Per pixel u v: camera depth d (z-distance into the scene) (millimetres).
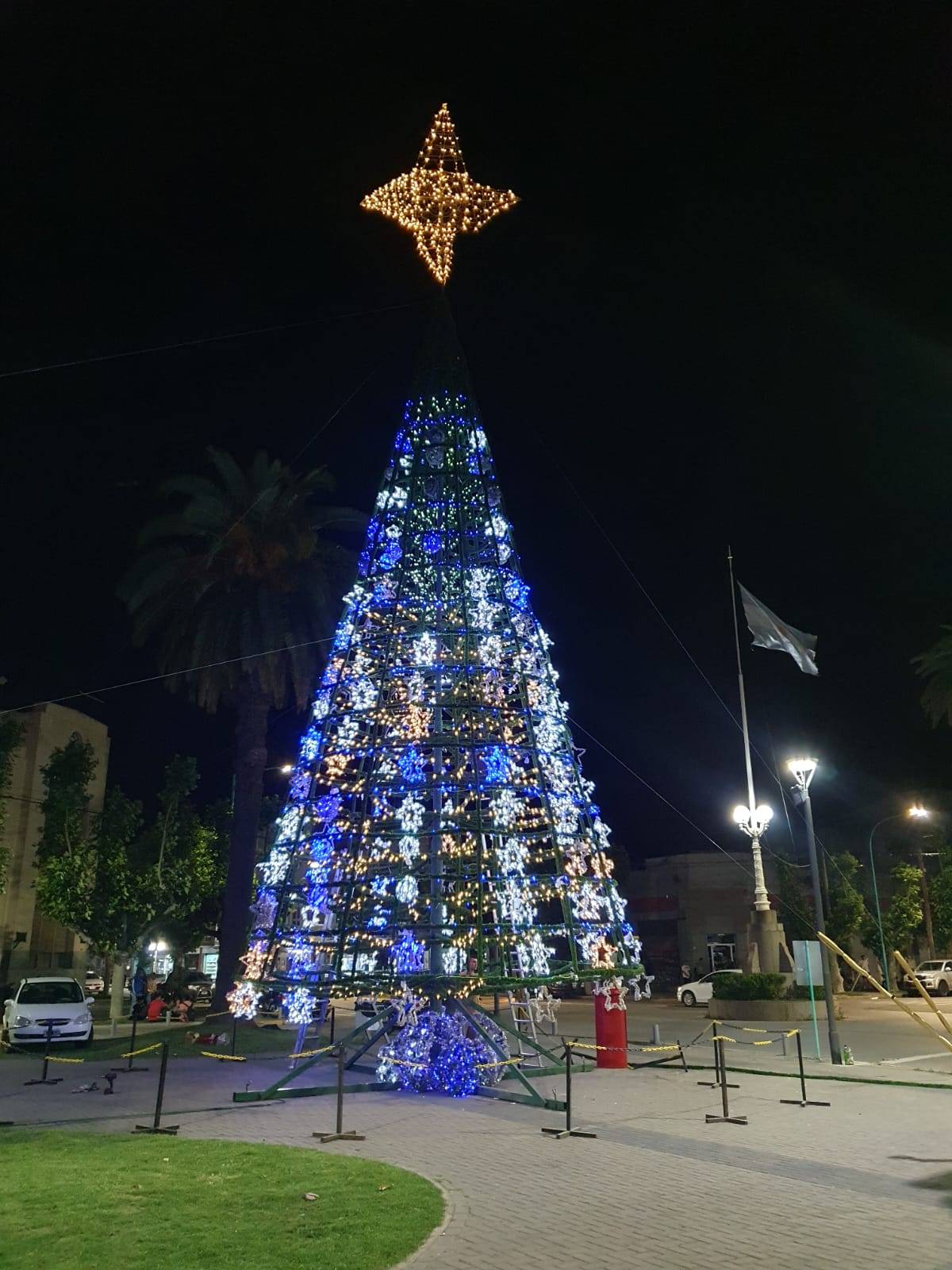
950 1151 9906
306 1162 8891
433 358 16391
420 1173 8766
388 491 15992
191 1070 15945
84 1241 6559
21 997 22328
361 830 14203
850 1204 7863
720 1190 8305
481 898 13242
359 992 13680
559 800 14664
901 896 47000
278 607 24734
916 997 41875
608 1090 13758
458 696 14797
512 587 15516
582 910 14703
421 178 16125
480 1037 13945
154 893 30828
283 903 14789
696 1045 20781
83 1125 11008
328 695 15312
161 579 25031
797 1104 12719
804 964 18422
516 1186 8391
